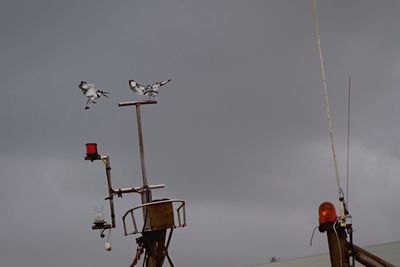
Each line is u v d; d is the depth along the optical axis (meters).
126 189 14.48
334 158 13.12
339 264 13.23
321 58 13.32
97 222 14.37
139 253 14.12
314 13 13.50
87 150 14.45
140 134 14.61
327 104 13.15
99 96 14.63
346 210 13.12
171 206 13.95
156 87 14.66
